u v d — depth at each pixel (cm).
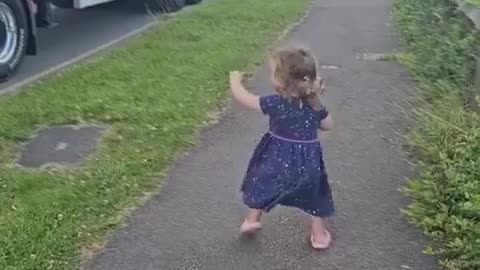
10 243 248
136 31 668
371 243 258
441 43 472
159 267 242
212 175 318
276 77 243
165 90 439
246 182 257
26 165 328
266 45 585
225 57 529
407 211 279
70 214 274
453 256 246
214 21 689
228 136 367
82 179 308
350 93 446
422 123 374
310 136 247
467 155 303
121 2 782
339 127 379
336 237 262
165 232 266
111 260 246
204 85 454
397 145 354
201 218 278
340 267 243
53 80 467
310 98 244
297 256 250
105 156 335
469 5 420
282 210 282
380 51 573
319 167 249
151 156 335
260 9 761
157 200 292
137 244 257
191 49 561
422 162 326
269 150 250
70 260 243
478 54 398
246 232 264
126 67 499
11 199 286
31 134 367
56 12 761
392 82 472
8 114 391
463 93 394
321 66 518
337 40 617
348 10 790
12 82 485
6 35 492
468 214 261
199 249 254
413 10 650
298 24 691
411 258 248
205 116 396
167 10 769
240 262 246
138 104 411
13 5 492
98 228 265
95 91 437
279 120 246
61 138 362
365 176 318
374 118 396
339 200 293
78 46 605
